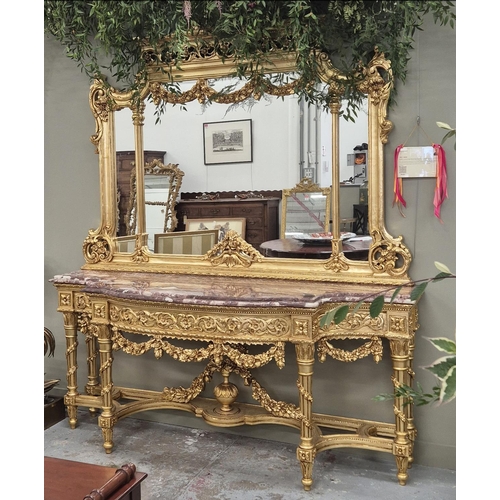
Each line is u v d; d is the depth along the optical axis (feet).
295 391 10.36
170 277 10.46
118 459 9.91
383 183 9.26
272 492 8.82
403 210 9.24
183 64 10.25
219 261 10.35
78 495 5.62
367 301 8.57
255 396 9.57
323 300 8.61
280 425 10.59
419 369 9.36
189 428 11.25
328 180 9.58
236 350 8.88
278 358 8.63
